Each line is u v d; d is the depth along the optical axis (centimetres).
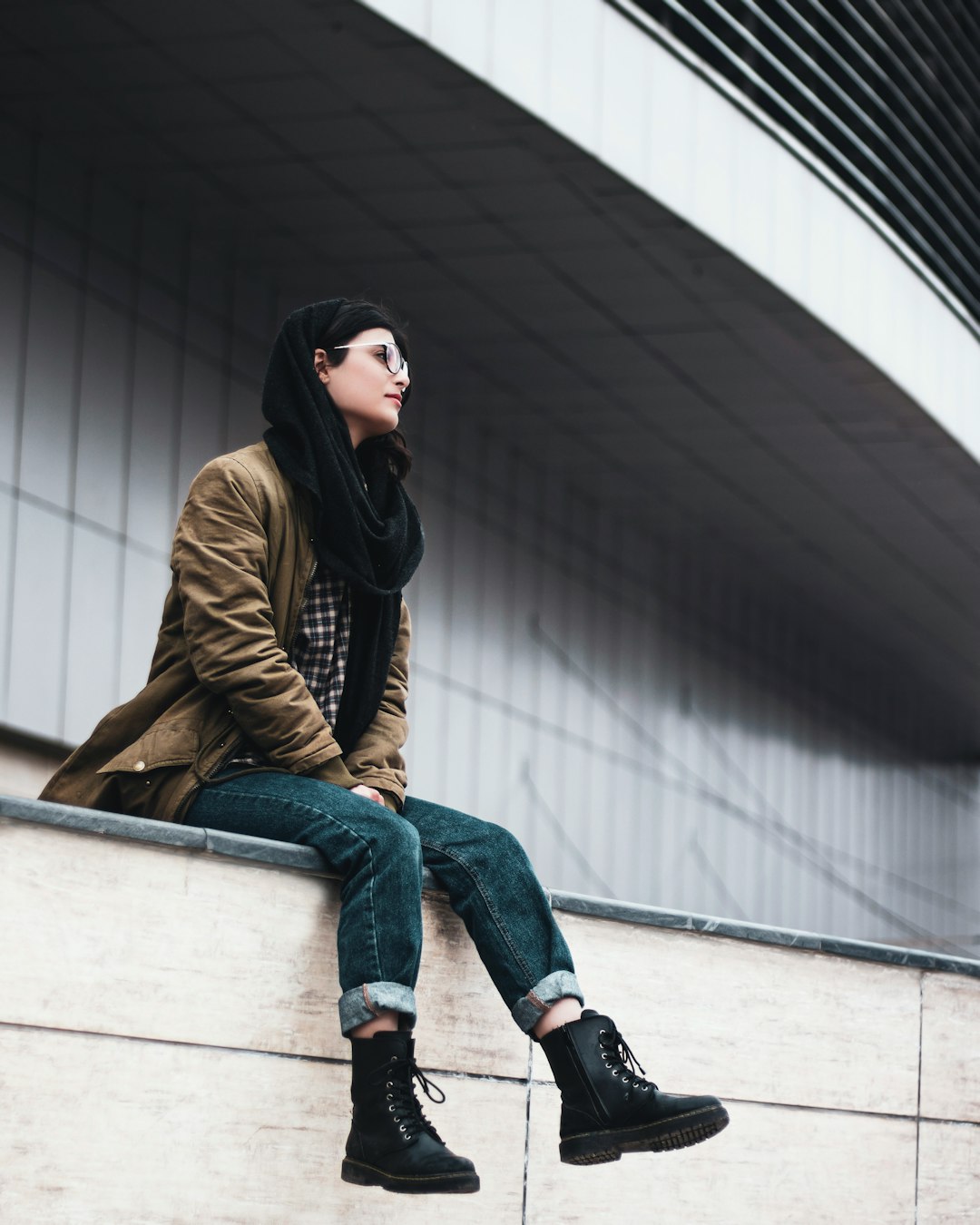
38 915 274
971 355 1179
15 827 272
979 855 2098
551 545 1259
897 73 1092
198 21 706
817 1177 434
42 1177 271
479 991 348
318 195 873
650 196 838
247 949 304
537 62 767
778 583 1553
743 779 1536
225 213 902
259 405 967
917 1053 470
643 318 997
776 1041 427
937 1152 472
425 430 1120
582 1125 302
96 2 696
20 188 807
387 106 770
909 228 1107
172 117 799
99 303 850
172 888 293
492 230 898
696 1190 402
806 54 1002
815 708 1709
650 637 1395
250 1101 302
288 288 994
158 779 314
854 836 1769
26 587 786
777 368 1057
